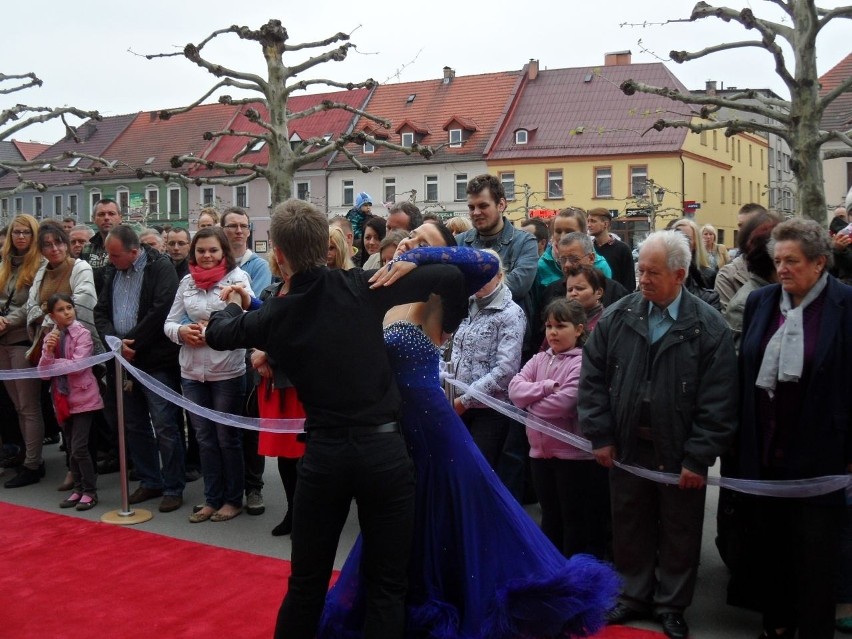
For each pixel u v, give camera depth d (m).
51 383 6.06
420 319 3.30
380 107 43.72
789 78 9.40
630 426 3.88
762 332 3.70
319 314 2.96
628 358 3.92
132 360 5.87
